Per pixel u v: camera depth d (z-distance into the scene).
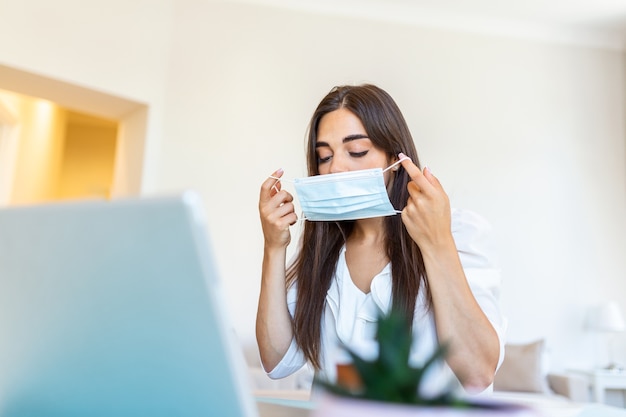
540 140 3.96
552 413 0.76
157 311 0.40
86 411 0.47
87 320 0.43
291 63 3.66
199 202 0.38
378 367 0.36
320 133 1.19
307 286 1.21
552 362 3.66
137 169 3.33
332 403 0.36
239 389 0.41
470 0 3.78
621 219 3.97
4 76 2.93
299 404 0.82
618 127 4.11
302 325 1.17
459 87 3.90
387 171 1.18
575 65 4.12
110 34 3.20
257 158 3.49
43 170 4.87
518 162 3.89
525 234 3.80
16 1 2.83
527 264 3.76
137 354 0.42
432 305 1.03
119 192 3.54
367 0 3.79
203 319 0.39
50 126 5.00
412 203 0.94
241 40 3.61
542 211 3.86
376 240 1.19
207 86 3.50
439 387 0.39
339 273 1.18
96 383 0.45
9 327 0.47
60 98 3.26
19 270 0.44
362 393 0.36
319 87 3.67
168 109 3.40
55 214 0.41
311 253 1.24
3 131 3.85
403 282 1.06
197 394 0.42
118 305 0.41
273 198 1.17
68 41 3.01
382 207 1.11
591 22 4.02
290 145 3.55
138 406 0.45
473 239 1.08
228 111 3.51
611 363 3.72
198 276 0.38
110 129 6.47
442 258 0.91
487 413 0.37
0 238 0.44
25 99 4.05
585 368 3.66
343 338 1.09
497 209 3.79
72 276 0.42
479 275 1.04
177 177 3.34
